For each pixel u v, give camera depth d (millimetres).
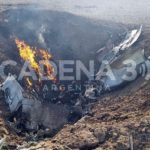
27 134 23969
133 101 24203
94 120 23359
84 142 20609
